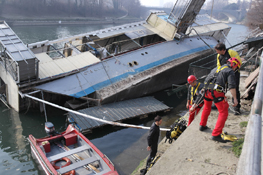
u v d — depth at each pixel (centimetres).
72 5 8006
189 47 1995
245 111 613
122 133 1235
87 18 7694
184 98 1734
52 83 1408
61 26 6006
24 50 1316
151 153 631
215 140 468
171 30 2019
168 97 1733
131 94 1577
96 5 8525
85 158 949
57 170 800
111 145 1127
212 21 2581
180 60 1820
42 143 976
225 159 412
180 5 1909
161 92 1794
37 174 949
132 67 1650
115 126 1270
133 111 1381
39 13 6788
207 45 2031
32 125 1322
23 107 1448
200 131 507
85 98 1388
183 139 481
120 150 1088
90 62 1603
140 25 2203
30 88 1348
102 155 873
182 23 1969
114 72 1583
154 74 1648
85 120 1248
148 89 1689
